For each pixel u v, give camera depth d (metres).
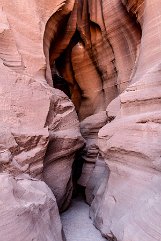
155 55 7.27
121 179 5.80
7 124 5.89
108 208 5.87
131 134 5.75
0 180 4.16
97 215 6.51
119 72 11.28
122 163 5.95
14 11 8.30
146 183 4.90
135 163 5.46
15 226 3.75
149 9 8.06
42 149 6.29
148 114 5.58
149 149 5.09
